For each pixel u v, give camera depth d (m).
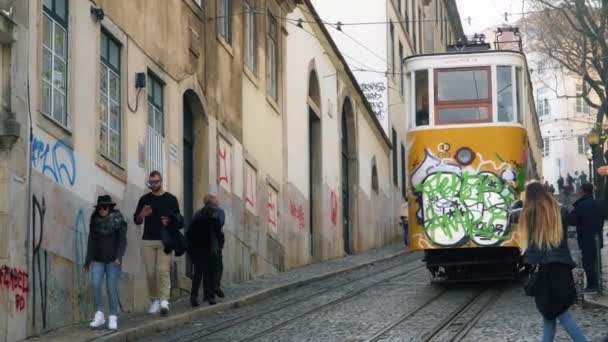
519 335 12.79
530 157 21.73
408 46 49.16
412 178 19.83
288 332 13.66
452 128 19.72
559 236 9.91
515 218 18.61
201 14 19.97
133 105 16.38
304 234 27.89
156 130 17.67
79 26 14.38
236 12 22.41
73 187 13.98
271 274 23.97
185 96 19.61
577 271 21.00
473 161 19.56
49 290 13.15
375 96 41.88
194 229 16.66
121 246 13.47
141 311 15.88
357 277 23.55
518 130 19.77
